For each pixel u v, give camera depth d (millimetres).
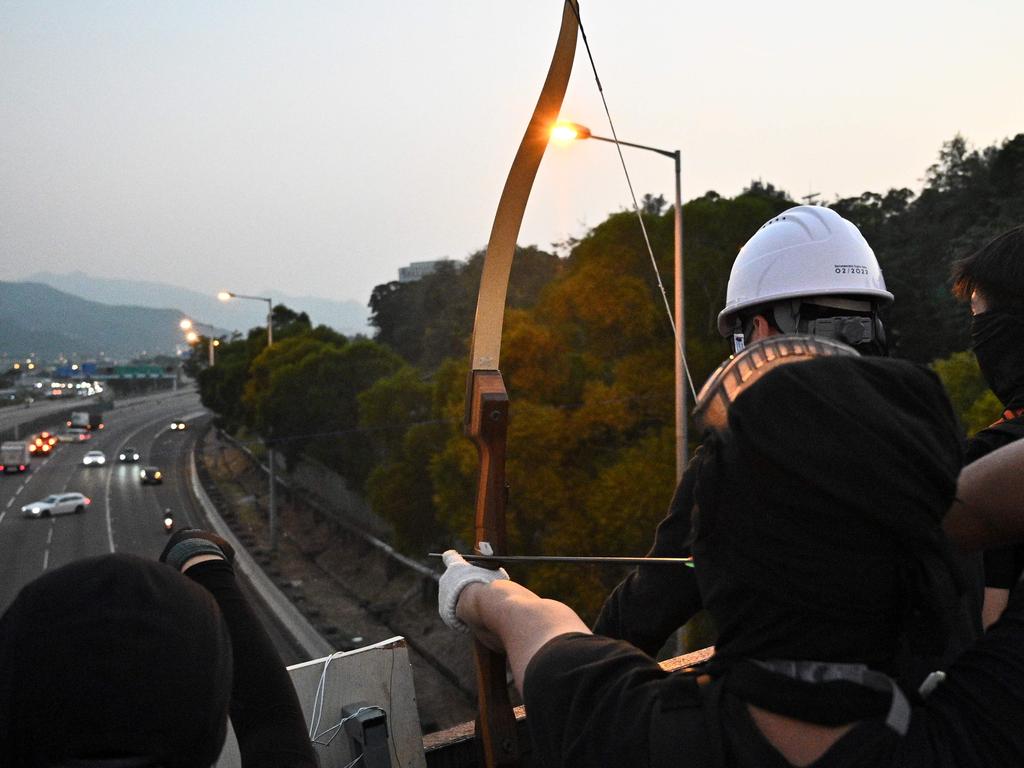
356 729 1566
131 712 624
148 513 54875
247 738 928
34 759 616
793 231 1360
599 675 774
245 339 74625
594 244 16609
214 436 94062
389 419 30469
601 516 15234
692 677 737
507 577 1062
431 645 26969
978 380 12836
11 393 182000
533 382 17234
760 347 864
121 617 639
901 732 661
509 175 1526
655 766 692
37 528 51406
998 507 829
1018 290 1166
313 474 48906
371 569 36719
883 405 663
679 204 11219
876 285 1361
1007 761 667
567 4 1451
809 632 668
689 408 15727
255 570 39531
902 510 632
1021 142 27359
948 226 30188
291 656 28094
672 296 16375
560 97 1495
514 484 16328
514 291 37656
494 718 1210
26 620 634
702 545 728
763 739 667
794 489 648
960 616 988
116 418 121625
